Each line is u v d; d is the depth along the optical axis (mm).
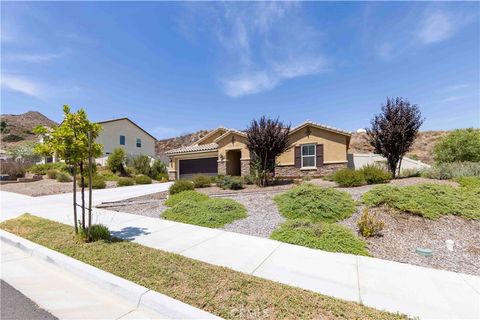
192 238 5477
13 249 5090
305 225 5727
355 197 7531
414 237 5156
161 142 52500
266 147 12617
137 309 3012
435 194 6461
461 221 5641
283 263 4125
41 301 3141
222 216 6949
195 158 22266
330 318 2621
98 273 3684
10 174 19484
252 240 5344
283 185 12547
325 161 15719
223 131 23703
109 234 5578
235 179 12992
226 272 3725
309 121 16141
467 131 16469
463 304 2900
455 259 4316
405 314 2693
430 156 28828
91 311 2939
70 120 4980
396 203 6242
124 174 24047
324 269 3891
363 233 5297
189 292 3160
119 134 33344
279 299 2984
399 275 3672
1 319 2734
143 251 4574
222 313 2738
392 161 11414
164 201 9719
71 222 6902
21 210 8750
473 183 8273
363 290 3240
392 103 11383
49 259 4387
